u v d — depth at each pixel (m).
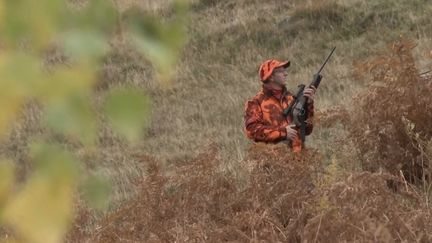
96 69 2.05
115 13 2.13
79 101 2.02
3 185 2.01
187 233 13.89
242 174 17.84
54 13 2.02
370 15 52.22
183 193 15.77
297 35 54.00
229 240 13.70
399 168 18.41
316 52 50.62
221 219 15.38
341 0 55.06
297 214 14.17
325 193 13.19
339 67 45.09
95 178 2.40
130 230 14.89
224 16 60.00
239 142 34.94
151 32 2.22
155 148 37.72
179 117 43.56
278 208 15.03
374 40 49.03
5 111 1.93
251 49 53.84
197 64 52.81
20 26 1.98
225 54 54.16
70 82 2.01
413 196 14.84
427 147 18.02
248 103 21.19
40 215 1.95
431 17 49.50
